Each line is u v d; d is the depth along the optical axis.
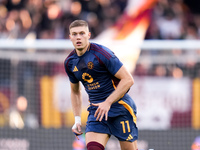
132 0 38.22
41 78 27.72
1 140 24.94
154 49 27.25
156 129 25.05
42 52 28.14
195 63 28.44
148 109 27.25
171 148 24.81
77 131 15.44
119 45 26.75
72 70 14.65
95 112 13.66
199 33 38.47
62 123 27.27
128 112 14.94
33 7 36.19
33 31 35.12
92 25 36.53
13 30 35.19
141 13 37.56
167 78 27.73
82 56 14.23
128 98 15.06
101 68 14.12
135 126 15.31
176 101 27.44
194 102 27.45
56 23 35.56
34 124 27.20
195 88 27.59
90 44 14.30
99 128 14.54
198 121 27.27
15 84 27.78
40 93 27.53
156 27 37.00
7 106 27.77
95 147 14.02
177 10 38.53
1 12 36.50
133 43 26.38
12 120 27.47
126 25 37.22
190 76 27.95
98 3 37.56
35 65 28.02
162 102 27.42
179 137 24.91
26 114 27.39
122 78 13.88
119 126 14.89
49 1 36.47
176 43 26.52
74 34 13.84
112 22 37.41
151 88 27.58
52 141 25.12
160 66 28.27
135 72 27.73
